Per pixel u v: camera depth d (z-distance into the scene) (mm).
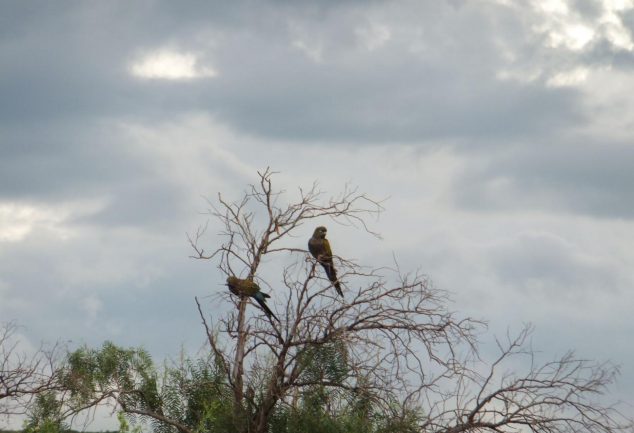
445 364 19156
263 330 20000
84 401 23031
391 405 19500
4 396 22859
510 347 19438
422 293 19078
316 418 19766
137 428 22156
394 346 19125
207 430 21562
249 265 20375
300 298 19453
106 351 23609
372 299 19172
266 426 20641
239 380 20609
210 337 20453
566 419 19047
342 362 19703
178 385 23188
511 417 19234
